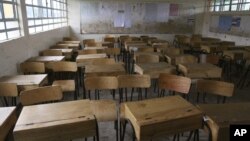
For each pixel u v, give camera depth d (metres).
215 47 5.98
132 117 1.65
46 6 5.78
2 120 1.60
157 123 1.54
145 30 9.32
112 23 8.98
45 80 3.09
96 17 8.80
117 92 4.15
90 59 4.09
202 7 9.51
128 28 9.16
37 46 4.79
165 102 1.88
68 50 5.18
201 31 9.83
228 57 5.23
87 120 1.55
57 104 1.82
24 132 1.42
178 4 9.27
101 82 2.67
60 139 1.53
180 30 9.60
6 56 3.27
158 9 9.17
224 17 8.09
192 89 4.31
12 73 3.49
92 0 8.59
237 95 4.23
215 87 2.47
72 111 1.69
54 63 3.62
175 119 1.59
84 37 8.92
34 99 2.13
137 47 5.66
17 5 3.89
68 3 8.47
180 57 4.14
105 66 3.73
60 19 7.52
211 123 1.67
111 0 8.74
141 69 3.45
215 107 1.87
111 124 2.95
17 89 2.54
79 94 4.06
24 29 4.03
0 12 3.28
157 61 4.23
